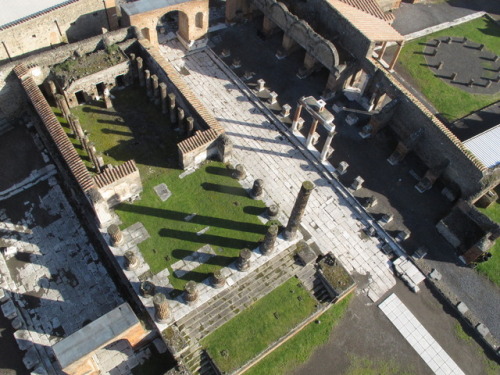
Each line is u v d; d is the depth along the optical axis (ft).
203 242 112.57
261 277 110.52
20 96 136.77
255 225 116.98
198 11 151.02
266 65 160.45
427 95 162.71
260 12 174.09
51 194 127.03
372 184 135.64
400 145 135.95
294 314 108.27
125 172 110.11
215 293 105.40
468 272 123.34
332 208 129.90
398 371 108.37
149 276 105.91
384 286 119.55
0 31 135.54
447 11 193.67
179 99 129.90
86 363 92.07
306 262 113.50
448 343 113.19
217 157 128.98
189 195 120.67
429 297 119.34
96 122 134.21
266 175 133.08
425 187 134.92
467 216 125.18
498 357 111.86
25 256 116.78
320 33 152.46
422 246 125.29
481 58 177.06
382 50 158.40
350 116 148.56
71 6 145.28
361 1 160.04
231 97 150.82
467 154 123.75
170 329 99.50
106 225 113.29
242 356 101.14
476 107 160.97
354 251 123.44
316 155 137.90
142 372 102.58
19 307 109.81
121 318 92.38
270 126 145.07
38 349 104.58
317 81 157.99
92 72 131.85
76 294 112.47
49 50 140.46
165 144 131.13
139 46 140.87
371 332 112.78
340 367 107.55
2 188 126.93
